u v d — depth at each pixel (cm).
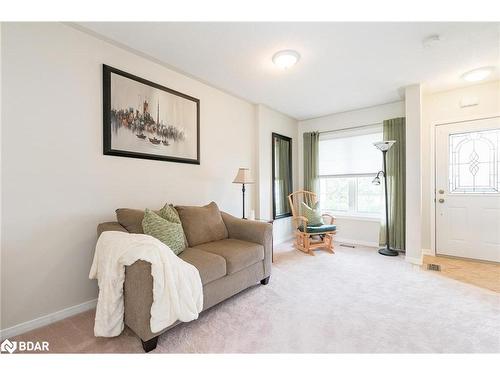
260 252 240
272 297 222
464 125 331
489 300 214
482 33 205
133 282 151
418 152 312
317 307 203
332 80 301
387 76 290
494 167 314
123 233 175
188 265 169
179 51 234
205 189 313
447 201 344
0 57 162
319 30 202
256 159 396
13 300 167
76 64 197
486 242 319
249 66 265
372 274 278
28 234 174
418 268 297
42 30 179
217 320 184
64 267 191
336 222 441
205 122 313
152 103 249
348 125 427
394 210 367
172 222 214
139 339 160
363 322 180
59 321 185
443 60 253
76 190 197
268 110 411
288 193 462
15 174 168
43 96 180
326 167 454
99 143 211
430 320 182
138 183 240
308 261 326
